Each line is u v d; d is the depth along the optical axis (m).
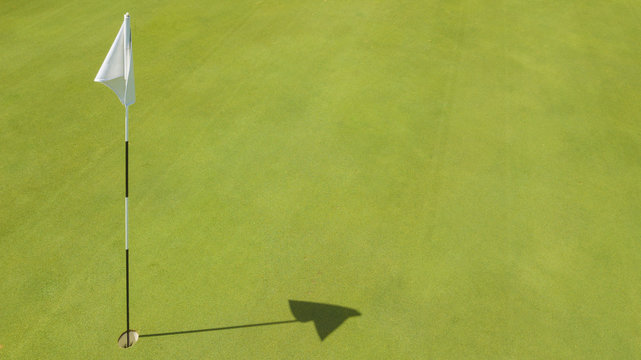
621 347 4.42
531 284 4.95
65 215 5.29
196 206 5.53
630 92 8.41
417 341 4.34
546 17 10.95
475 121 7.32
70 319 4.30
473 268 5.06
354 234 5.33
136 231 5.17
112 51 3.43
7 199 5.42
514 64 8.98
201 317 4.40
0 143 6.17
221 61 8.27
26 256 4.82
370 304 4.62
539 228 5.60
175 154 6.24
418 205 5.77
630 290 4.96
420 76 8.32
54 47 8.31
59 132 6.44
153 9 9.81
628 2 12.00
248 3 10.38
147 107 7.03
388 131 6.94
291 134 6.73
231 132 6.69
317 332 4.34
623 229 5.67
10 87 7.21
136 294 4.55
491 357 4.25
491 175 6.31
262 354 4.14
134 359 4.04
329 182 5.99
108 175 5.85
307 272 4.88
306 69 8.24
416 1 11.07
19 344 4.07
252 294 4.63
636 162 6.77
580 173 6.48
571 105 7.91
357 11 10.40
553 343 4.40
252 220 5.41
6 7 9.45
